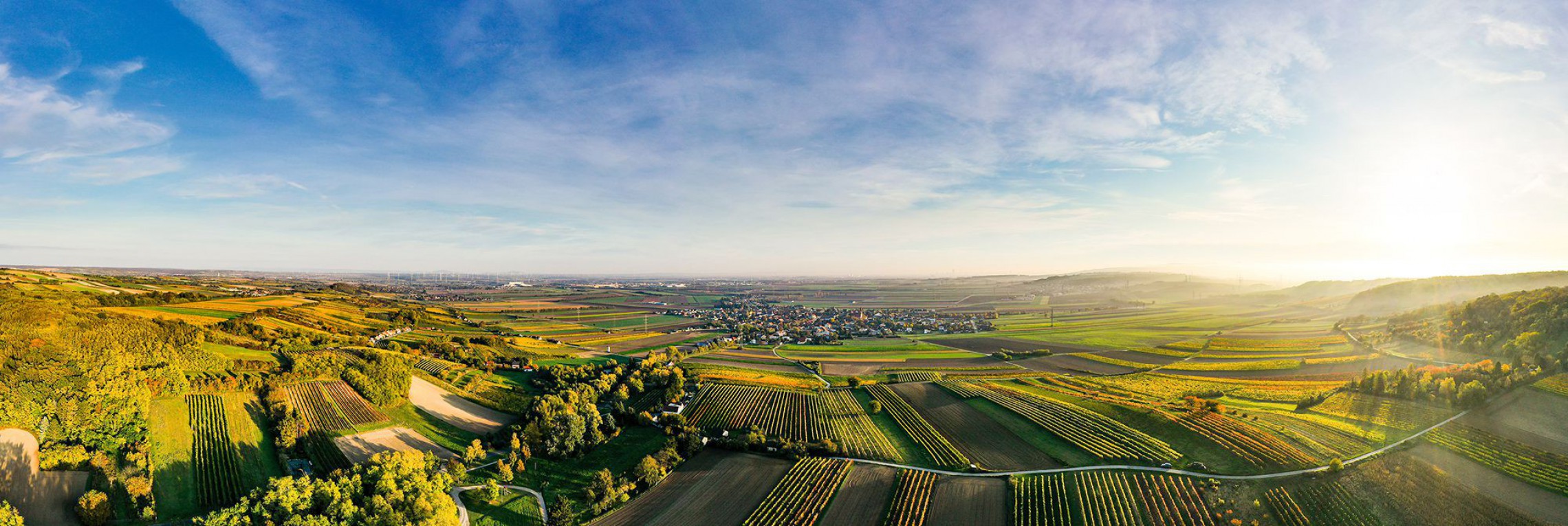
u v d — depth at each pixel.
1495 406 108.56
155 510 85.56
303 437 112.25
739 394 161.75
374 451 114.06
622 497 98.81
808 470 109.00
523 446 115.56
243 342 160.88
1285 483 89.94
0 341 113.06
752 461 115.00
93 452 93.81
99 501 81.69
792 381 181.75
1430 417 109.44
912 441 124.00
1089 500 91.69
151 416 107.06
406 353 188.38
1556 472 85.81
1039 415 133.12
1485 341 150.50
